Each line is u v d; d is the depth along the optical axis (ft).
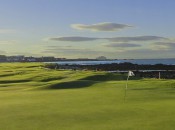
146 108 80.33
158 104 86.63
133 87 134.31
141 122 64.44
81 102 92.63
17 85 166.61
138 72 355.97
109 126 61.67
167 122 64.13
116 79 214.69
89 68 484.74
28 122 66.23
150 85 140.05
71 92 121.08
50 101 95.71
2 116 72.74
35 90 135.64
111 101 93.66
